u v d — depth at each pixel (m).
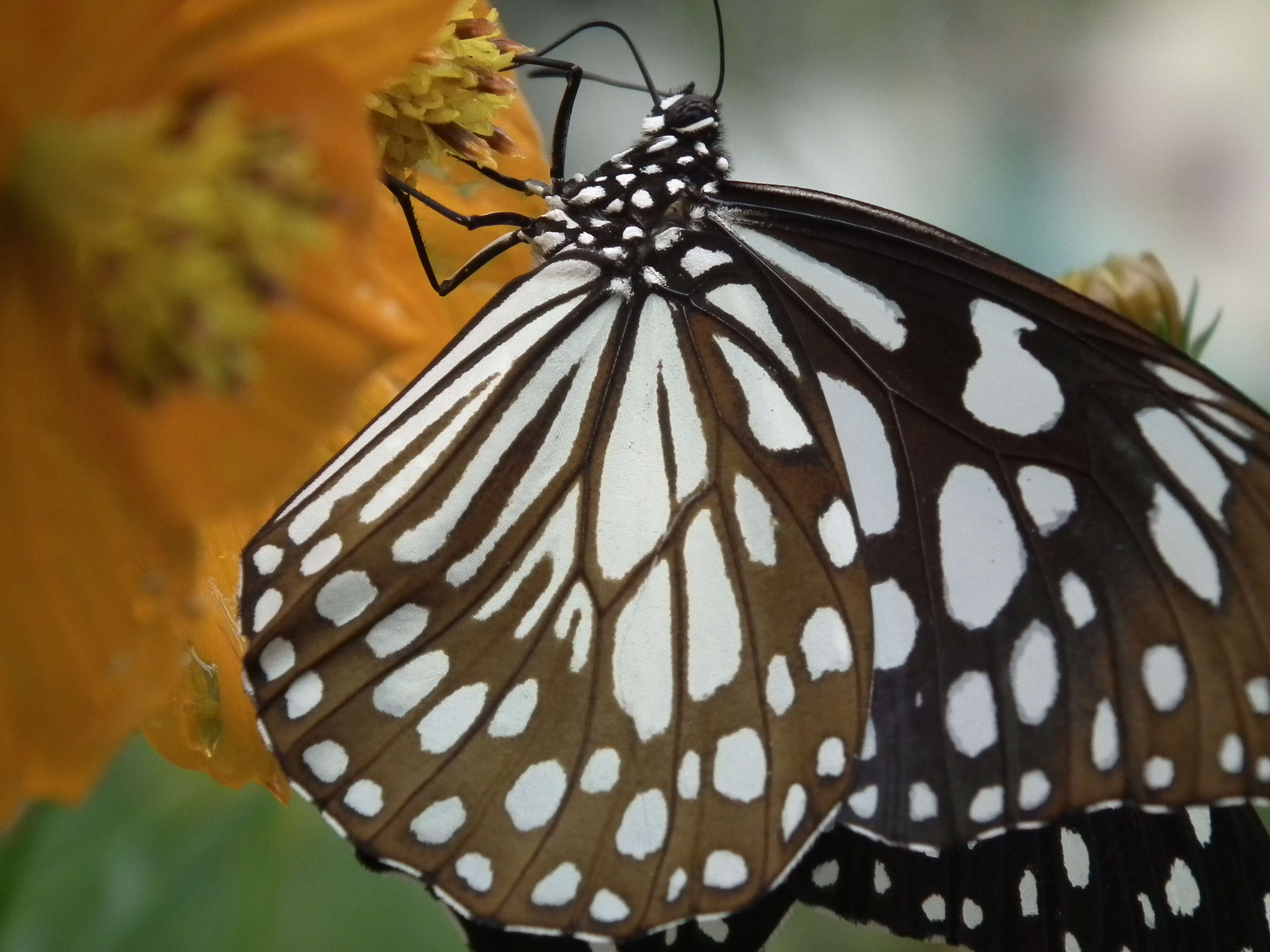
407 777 0.22
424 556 0.22
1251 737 0.22
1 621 0.19
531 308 0.22
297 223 0.19
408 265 0.23
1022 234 0.47
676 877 0.23
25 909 0.24
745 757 0.23
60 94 0.19
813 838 0.23
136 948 0.24
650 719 0.23
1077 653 0.22
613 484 0.22
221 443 0.19
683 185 0.23
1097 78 0.50
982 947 0.23
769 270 0.23
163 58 0.19
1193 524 0.22
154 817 0.25
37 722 0.19
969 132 0.46
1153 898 0.23
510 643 0.22
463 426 0.22
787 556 0.23
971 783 0.23
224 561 0.22
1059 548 0.22
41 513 0.19
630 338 0.23
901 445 0.23
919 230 0.22
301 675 0.22
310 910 0.25
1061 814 0.22
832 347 0.23
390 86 0.22
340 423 0.19
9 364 0.19
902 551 0.22
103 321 0.19
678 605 0.23
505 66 0.23
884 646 0.23
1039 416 0.22
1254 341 0.47
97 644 0.19
